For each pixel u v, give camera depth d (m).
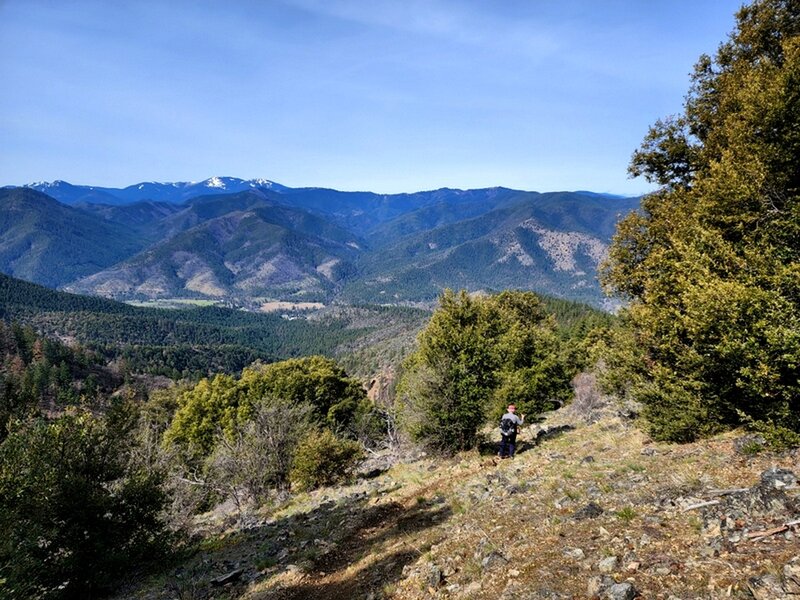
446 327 20.34
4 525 10.51
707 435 11.31
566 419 25.64
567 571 5.97
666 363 12.41
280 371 52.19
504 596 5.80
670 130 20.05
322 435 23.83
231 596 9.59
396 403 25.28
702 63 19.38
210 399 48.50
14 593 9.93
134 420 14.84
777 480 6.72
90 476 12.89
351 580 8.71
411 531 10.48
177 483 18.78
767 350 8.52
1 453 11.99
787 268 8.64
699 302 9.62
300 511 17.16
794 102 12.00
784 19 16.41
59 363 127.31
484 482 12.84
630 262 20.39
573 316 120.62
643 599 4.92
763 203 11.51
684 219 14.34
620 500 8.16
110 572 12.10
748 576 4.79
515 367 30.34
